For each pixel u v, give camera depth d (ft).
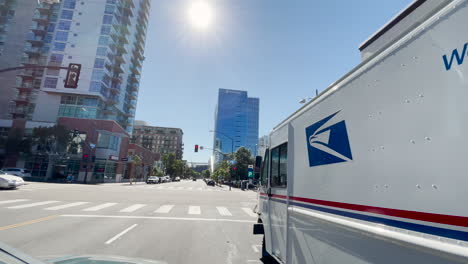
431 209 5.38
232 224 30.01
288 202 13.01
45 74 168.04
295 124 13.05
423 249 5.43
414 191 5.83
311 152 10.97
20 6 197.06
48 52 190.90
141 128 473.26
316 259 9.87
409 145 6.12
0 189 57.72
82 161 135.33
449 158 5.14
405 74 6.53
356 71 8.55
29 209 34.19
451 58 5.42
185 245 20.42
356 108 8.25
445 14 5.74
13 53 188.55
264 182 18.13
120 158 171.01
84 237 21.47
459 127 5.02
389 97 6.94
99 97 172.14
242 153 210.18
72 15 178.70
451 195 5.00
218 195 78.28
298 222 11.68
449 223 4.96
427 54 6.02
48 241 19.85
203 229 26.76
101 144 150.61
